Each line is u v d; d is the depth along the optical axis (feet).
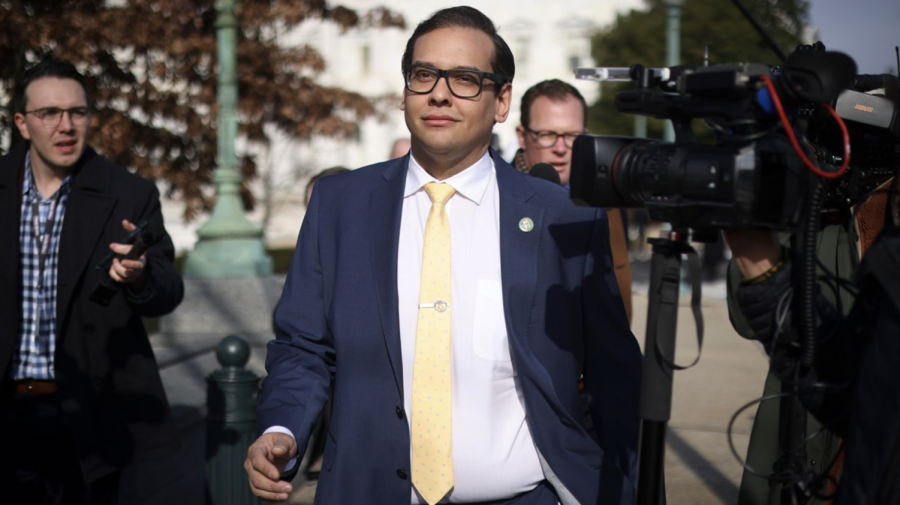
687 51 90.99
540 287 7.32
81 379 10.27
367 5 152.66
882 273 5.29
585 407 8.19
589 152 6.06
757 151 5.29
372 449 7.17
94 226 10.50
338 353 7.36
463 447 7.16
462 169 7.57
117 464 10.41
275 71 59.67
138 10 50.57
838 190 7.72
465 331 7.27
